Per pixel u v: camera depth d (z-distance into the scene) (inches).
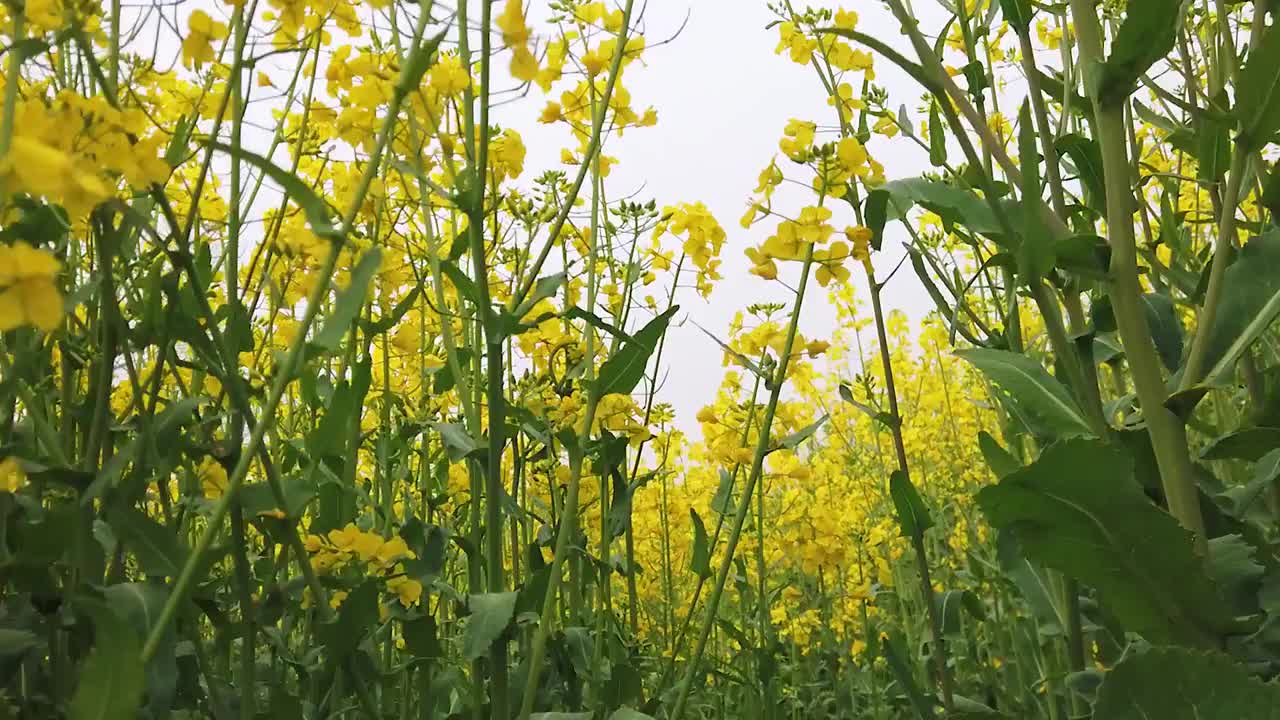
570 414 91.7
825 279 76.9
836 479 188.1
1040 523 59.7
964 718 75.4
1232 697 50.8
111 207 45.5
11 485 45.3
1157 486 69.0
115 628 32.1
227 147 37.7
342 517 71.6
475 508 75.8
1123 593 60.5
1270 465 70.5
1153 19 60.6
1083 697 69.2
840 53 90.7
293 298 67.9
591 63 75.4
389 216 82.4
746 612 147.2
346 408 67.4
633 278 95.5
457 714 78.2
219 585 72.9
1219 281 63.1
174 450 50.4
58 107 38.9
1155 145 124.8
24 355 52.3
